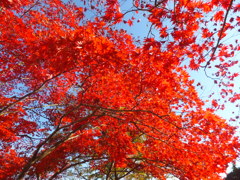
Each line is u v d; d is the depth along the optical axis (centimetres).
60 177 1026
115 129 745
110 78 579
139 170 937
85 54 413
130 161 823
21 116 792
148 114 652
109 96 672
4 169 808
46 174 1009
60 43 387
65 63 436
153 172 885
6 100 742
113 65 454
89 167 1103
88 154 983
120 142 739
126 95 630
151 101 644
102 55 414
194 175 652
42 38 535
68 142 822
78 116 828
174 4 349
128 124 743
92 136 820
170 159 721
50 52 411
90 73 539
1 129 736
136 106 623
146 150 787
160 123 675
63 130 901
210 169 635
